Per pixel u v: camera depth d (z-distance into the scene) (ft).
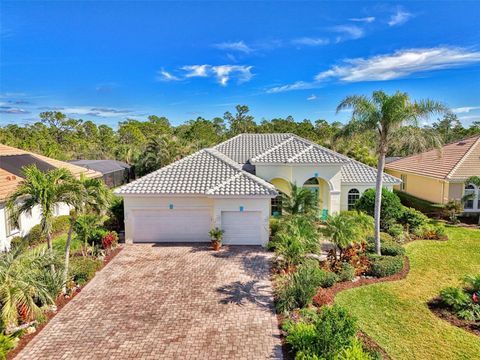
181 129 302.45
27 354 33.55
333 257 54.80
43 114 322.75
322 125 250.16
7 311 34.32
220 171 73.15
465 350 34.04
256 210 66.03
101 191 48.29
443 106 55.06
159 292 46.62
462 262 58.23
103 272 53.62
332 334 30.58
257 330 37.19
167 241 68.95
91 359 32.71
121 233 73.72
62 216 78.13
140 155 179.01
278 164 80.48
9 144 199.52
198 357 32.86
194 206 67.87
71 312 41.42
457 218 87.25
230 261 58.03
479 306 40.91
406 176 113.09
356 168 92.07
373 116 56.03
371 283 49.60
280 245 51.65
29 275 37.68
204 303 43.34
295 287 42.22
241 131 268.00
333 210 82.07
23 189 42.27
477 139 99.19
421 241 70.44
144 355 33.22
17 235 65.62
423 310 41.88
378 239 58.75
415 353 33.55
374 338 35.88
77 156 214.28
